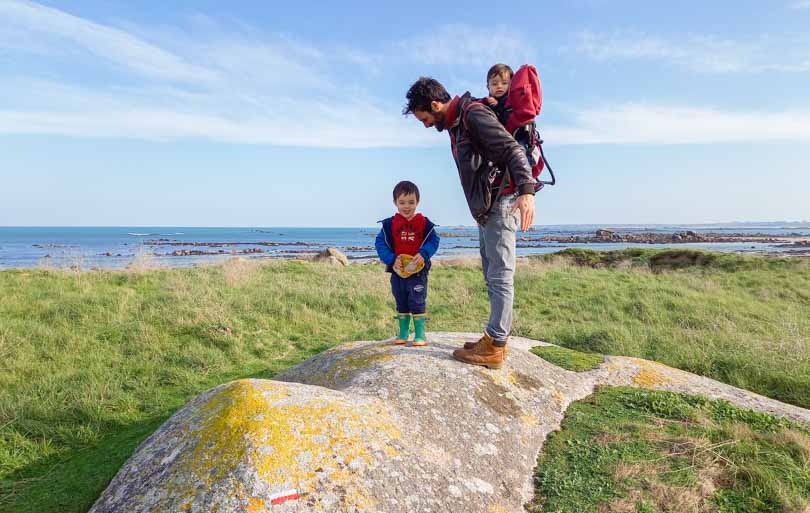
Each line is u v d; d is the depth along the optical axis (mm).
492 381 3699
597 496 2836
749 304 11039
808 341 7277
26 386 5336
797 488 2881
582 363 4844
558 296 12109
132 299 8703
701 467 3072
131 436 4414
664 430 3557
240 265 13852
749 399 4293
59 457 4035
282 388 2859
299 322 8609
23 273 10906
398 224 4102
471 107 3162
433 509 2439
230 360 6809
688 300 10930
